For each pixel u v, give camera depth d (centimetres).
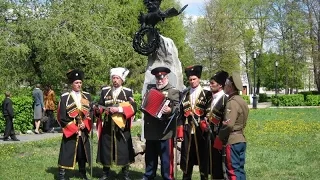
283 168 929
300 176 856
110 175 836
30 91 2239
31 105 1781
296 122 1959
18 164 965
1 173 878
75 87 795
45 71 2252
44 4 2189
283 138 1403
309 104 3834
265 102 4812
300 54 4459
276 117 2300
